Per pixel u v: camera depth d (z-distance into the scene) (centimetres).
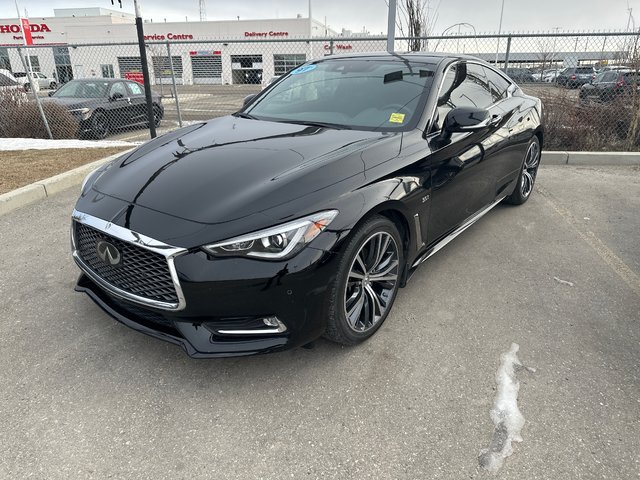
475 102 391
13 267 371
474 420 225
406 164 285
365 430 220
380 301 287
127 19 4900
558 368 261
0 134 930
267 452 208
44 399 237
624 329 298
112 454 206
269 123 345
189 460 204
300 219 227
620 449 209
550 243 426
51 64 2786
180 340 238
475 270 373
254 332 233
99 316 306
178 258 219
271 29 4356
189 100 1148
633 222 478
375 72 374
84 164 664
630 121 755
